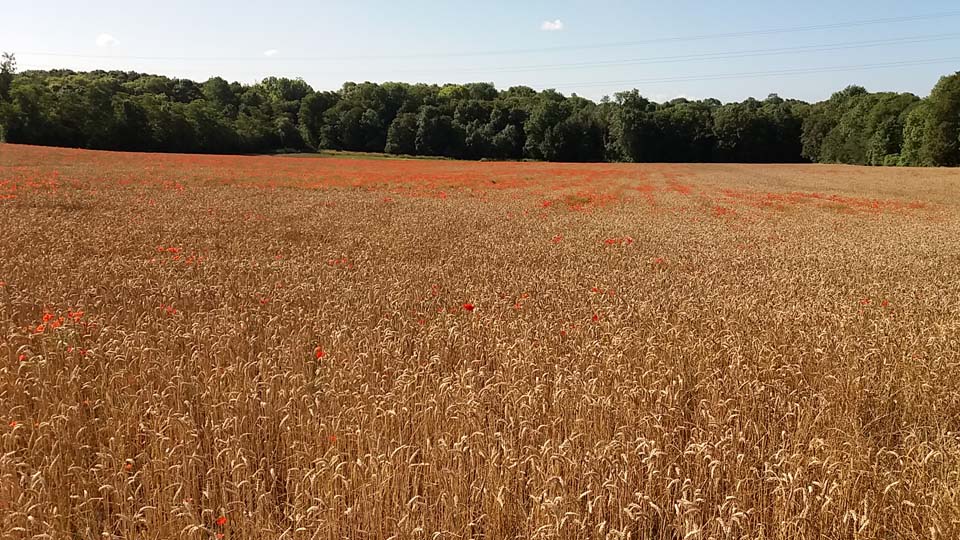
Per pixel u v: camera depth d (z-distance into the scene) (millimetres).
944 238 22125
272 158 63344
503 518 4605
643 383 6641
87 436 5453
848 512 4223
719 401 5992
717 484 4777
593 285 12188
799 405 6008
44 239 15812
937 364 7250
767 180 54531
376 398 5875
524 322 8711
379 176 46750
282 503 4793
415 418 5730
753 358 7449
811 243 20188
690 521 4336
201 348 7371
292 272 12734
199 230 19031
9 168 37312
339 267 13695
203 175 40438
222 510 4320
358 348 7547
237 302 10031
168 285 10805
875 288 12477
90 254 14359
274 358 7160
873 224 27016
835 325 9008
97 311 9172
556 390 6199
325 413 5789
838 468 4832
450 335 7977
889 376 6875
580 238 20047
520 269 14078
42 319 8547
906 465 5004
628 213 28828
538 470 4762
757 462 5191
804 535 4316
